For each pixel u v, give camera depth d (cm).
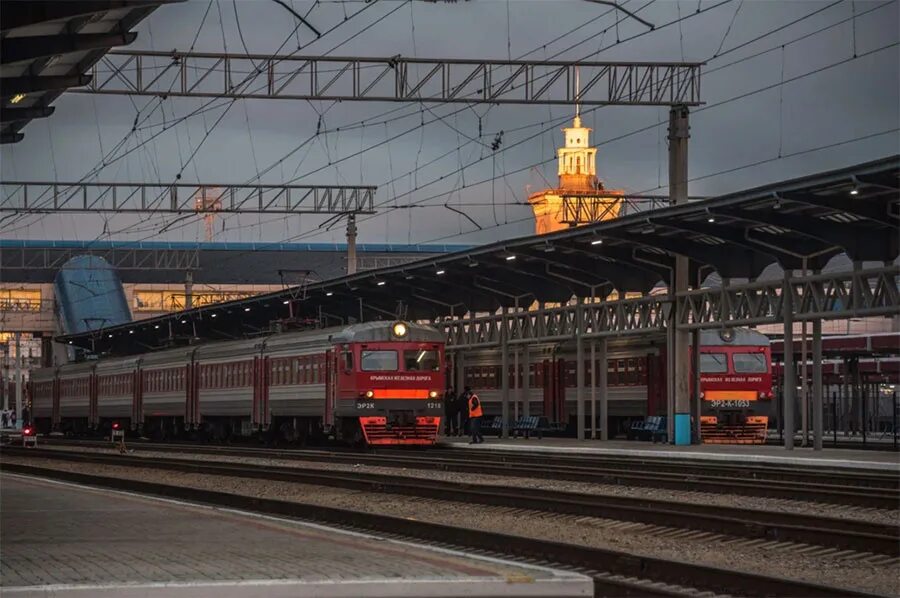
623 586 1769
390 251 13825
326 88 4759
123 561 1827
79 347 10806
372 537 2109
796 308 4578
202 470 4469
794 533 2209
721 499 3012
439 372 5547
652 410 6069
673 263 5225
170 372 7406
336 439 5512
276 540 2069
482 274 6062
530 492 3139
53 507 2712
